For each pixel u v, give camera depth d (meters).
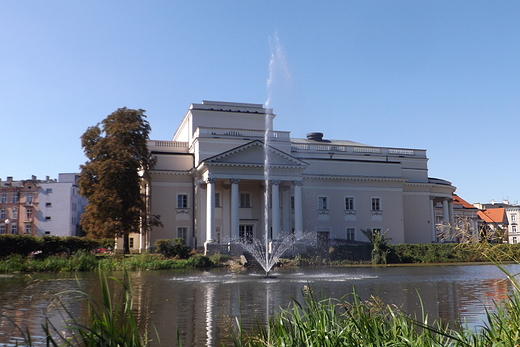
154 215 52.69
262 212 56.75
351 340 7.66
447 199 70.19
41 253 41.38
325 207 60.34
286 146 58.00
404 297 19.70
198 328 13.21
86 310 16.33
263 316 15.15
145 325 13.73
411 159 67.88
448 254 52.34
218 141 55.91
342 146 64.81
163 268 40.84
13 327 13.36
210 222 50.38
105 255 46.75
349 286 24.59
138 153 52.16
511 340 7.06
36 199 94.88
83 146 54.72
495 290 22.17
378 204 62.41
